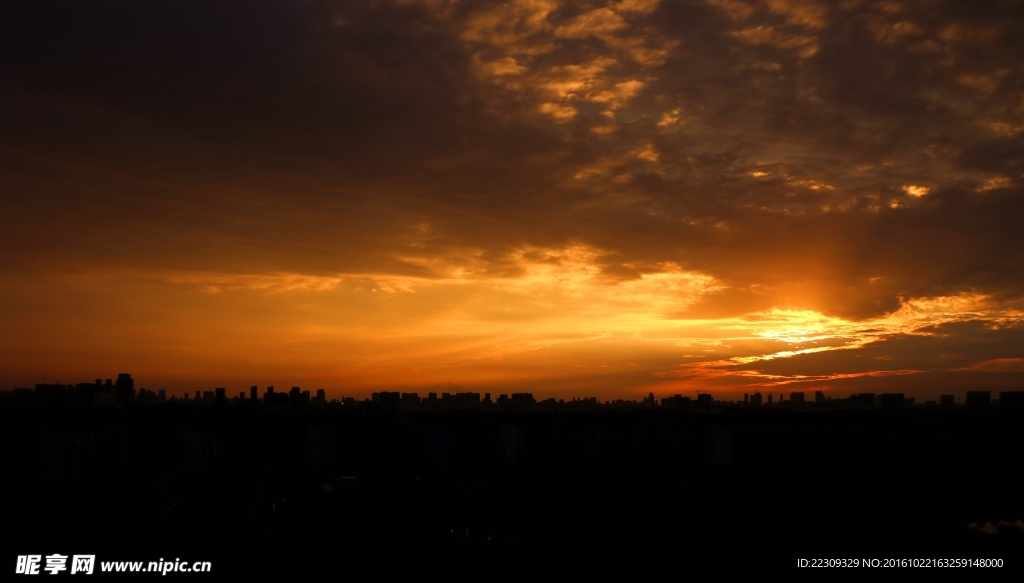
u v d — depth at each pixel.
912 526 70.62
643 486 101.38
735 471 114.06
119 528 75.12
